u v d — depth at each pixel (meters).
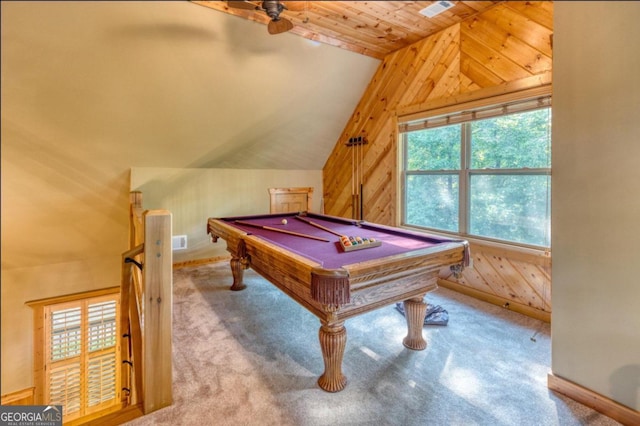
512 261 2.81
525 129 2.71
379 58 3.95
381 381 1.82
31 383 3.61
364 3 2.75
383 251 1.90
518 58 2.66
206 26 2.73
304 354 2.13
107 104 2.94
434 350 2.15
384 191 4.11
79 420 1.64
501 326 2.50
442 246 1.94
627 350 1.46
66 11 2.25
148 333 1.55
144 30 2.56
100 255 3.95
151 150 3.63
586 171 1.55
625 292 1.46
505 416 1.54
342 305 1.59
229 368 1.96
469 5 2.79
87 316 3.92
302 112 4.10
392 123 3.90
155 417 1.55
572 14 1.55
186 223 4.21
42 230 3.48
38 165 3.07
